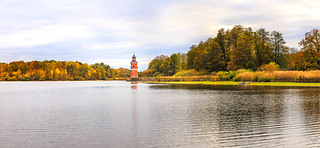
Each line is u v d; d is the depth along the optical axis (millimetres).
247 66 89562
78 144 13242
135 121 18797
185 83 94812
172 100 33000
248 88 53844
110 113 22594
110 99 36156
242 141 13445
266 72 71750
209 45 114438
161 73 170250
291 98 32062
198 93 43844
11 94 50125
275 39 94312
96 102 32219
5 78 172875
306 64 74062
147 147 12609
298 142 13156
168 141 13578
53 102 33031
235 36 103938
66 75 197375
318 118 18984
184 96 38688
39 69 188000
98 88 74312
